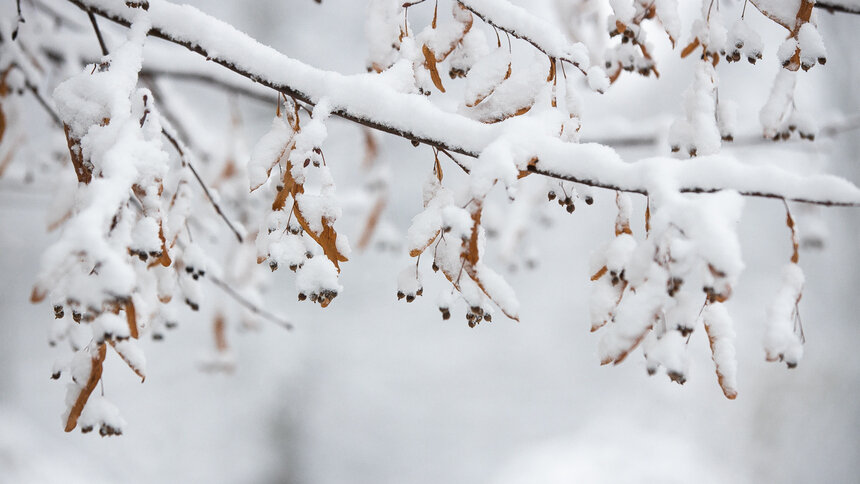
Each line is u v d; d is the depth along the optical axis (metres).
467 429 12.23
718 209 1.14
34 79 2.43
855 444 10.05
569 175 1.32
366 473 11.72
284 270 11.93
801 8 1.50
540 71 1.50
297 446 11.80
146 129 1.34
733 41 1.54
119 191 1.10
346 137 4.54
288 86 1.43
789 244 12.20
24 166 3.79
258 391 11.94
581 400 12.63
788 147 4.19
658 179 1.24
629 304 1.15
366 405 12.23
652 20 1.68
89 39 2.96
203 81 2.98
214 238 3.45
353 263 12.45
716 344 1.22
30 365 11.83
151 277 1.96
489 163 1.26
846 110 6.45
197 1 10.31
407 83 1.48
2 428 8.62
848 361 10.54
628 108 7.07
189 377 11.60
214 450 11.30
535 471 10.27
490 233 3.84
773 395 10.73
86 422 1.32
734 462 10.13
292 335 12.23
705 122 1.51
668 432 10.77
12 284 10.88
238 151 3.42
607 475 9.55
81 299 1.01
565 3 2.10
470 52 1.60
